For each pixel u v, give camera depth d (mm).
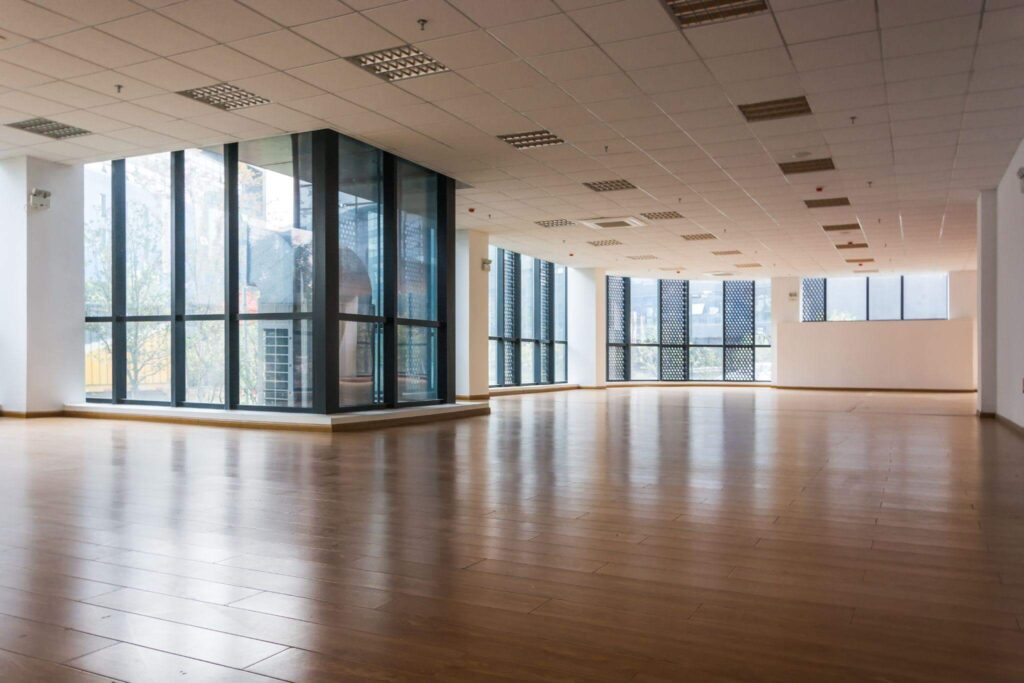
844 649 2686
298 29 7020
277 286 11148
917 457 8055
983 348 13586
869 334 25359
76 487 6035
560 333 25719
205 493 5797
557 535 4445
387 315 11867
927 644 2734
